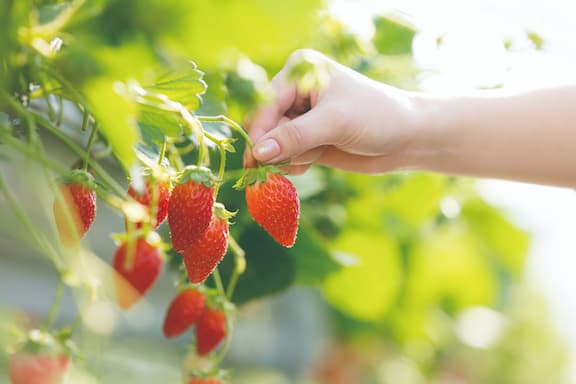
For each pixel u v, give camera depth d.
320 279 0.79
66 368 0.48
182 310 0.59
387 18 0.71
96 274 0.40
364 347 1.72
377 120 0.60
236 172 0.64
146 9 0.28
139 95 0.38
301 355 2.72
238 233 0.74
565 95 0.69
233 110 0.49
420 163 0.67
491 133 0.67
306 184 0.76
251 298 0.75
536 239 1.30
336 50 0.67
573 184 0.70
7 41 0.33
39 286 1.84
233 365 2.53
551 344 3.33
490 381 2.81
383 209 0.98
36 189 0.36
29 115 0.36
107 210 1.84
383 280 1.02
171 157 0.49
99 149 0.54
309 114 0.56
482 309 1.45
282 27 0.27
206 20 0.27
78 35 0.31
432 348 1.66
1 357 0.46
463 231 1.23
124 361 1.53
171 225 0.46
